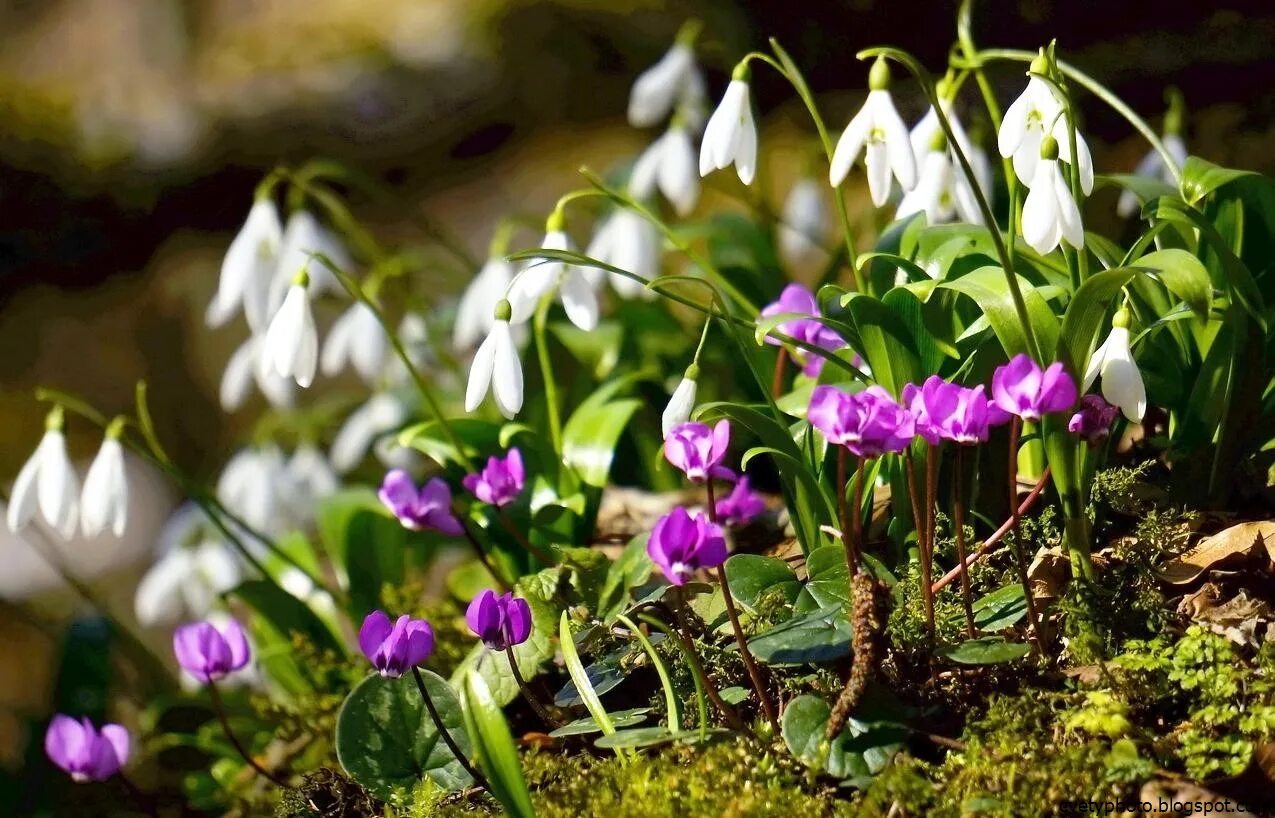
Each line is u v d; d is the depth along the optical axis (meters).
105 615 1.42
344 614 1.40
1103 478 1.21
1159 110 2.01
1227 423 1.22
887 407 1.14
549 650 1.22
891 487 1.22
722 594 1.21
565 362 1.43
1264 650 1.15
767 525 1.32
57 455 1.30
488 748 1.13
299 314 1.27
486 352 1.22
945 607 1.19
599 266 1.21
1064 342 1.17
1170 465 1.25
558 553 1.27
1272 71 1.96
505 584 1.27
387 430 1.50
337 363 1.45
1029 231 1.16
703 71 2.19
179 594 1.46
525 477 1.34
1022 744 1.15
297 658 1.35
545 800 1.17
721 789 1.15
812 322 1.24
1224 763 1.13
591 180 1.27
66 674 1.41
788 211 1.55
